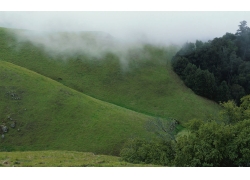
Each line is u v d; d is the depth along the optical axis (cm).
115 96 10488
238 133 4088
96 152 6178
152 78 11675
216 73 12850
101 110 7838
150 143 4712
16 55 11219
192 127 4488
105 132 6869
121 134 6888
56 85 8456
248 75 12512
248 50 14988
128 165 3350
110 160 3978
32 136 6456
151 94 10831
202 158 3716
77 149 6209
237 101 11606
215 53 13150
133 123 7538
